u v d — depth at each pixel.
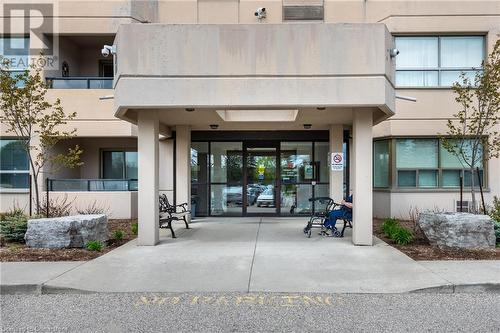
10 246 8.64
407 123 13.59
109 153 15.47
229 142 14.60
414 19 13.66
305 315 4.96
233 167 14.59
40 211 11.75
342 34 8.24
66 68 15.00
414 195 13.56
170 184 14.44
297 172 14.48
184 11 14.45
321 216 10.17
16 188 13.90
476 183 13.57
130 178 15.34
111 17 14.30
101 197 13.59
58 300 5.57
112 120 13.88
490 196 13.37
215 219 13.66
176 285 6.07
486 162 13.34
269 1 14.35
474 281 6.00
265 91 8.21
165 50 8.25
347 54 8.23
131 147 15.29
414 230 9.74
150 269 6.89
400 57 13.77
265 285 6.04
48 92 13.79
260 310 5.12
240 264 7.23
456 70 13.69
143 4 14.40
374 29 8.24
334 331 4.50
